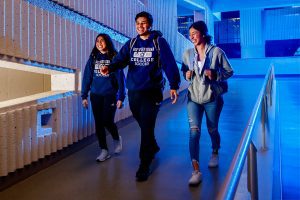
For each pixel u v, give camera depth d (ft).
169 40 31.27
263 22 66.33
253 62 59.26
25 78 14.73
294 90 37.17
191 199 9.86
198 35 11.21
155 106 11.53
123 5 20.83
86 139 16.53
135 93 11.38
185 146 15.71
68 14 15.17
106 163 13.60
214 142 12.44
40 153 12.80
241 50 65.92
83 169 12.96
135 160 13.88
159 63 11.41
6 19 11.11
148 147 11.57
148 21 11.42
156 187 10.86
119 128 20.17
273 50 68.03
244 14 65.05
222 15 72.38
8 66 12.62
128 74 11.65
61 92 14.46
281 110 28.04
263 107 12.53
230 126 19.40
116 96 13.75
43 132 13.14
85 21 16.69
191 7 52.47
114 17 19.51
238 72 59.98
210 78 10.87
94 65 13.69
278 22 66.03
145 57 11.33
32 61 12.64
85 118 16.21
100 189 10.87
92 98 13.66
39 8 12.87
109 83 13.47
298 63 56.70
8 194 10.74
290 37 65.72
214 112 11.53
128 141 17.06
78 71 15.69
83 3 15.94
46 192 10.79
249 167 5.24
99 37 13.50
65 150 14.71
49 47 13.48
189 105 11.41
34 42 12.58
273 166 12.40
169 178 11.63
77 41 15.64
